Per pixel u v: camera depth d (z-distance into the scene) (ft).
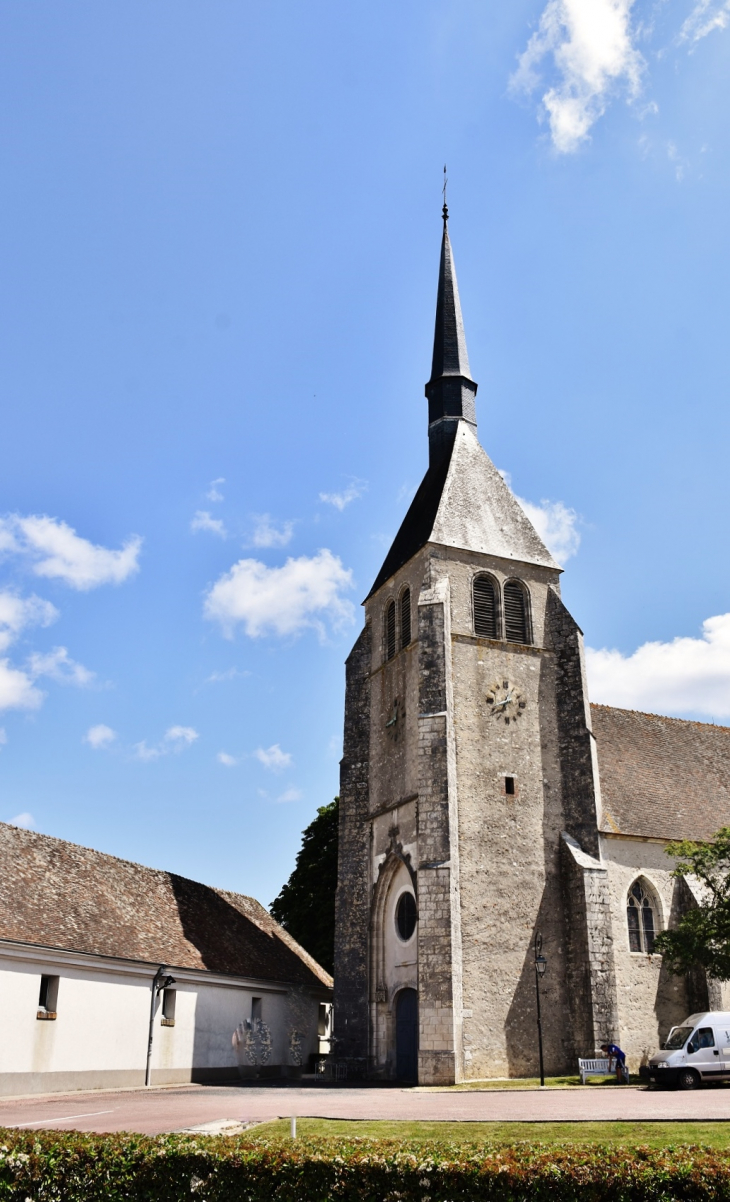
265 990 132.57
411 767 121.49
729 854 105.70
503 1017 104.78
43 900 101.30
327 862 177.06
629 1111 62.08
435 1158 36.91
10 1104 79.10
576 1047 106.01
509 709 119.85
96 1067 97.04
